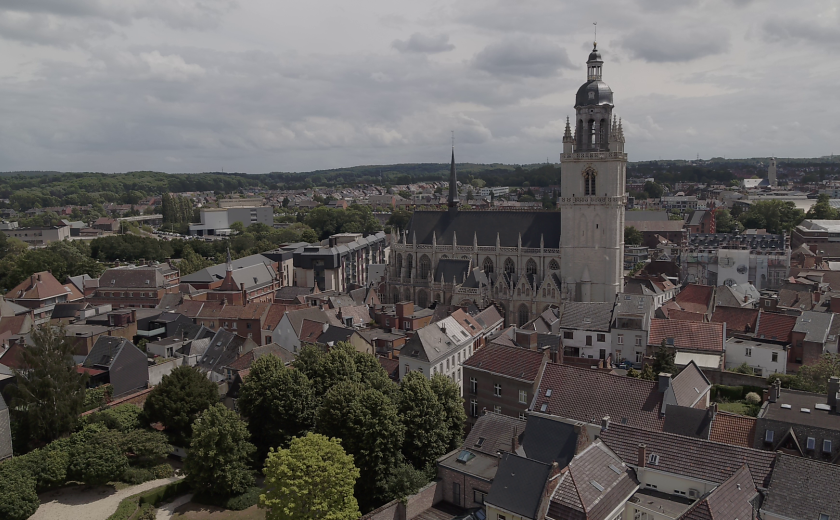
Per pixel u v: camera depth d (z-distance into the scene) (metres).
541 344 123.88
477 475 76.38
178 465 104.94
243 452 94.94
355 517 77.06
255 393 103.19
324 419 91.31
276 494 77.00
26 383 101.94
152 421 109.81
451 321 133.88
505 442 81.50
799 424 77.44
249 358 125.69
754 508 63.47
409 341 122.00
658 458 73.31
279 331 152.50
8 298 189.62
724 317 142.88
